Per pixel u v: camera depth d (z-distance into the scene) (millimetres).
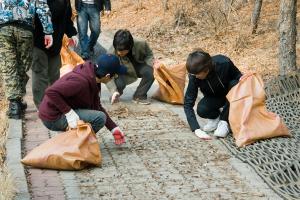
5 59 8219
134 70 9336
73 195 5867
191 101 7762
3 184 5734
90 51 13023
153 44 14406
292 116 8469
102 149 7188
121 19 18047
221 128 7547
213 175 6410
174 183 6191
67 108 6684
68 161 6395
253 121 7246
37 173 6426
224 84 7633
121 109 8969
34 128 8039
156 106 9266
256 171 6496
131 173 6449
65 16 8602
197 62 7145
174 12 16250
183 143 7406
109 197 5844
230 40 13625
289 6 9750
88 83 6766
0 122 8227
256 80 7512
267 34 13820
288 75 9516
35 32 8391
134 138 7605
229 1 14961
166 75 9328
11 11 8039
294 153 6816
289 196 5867
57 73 8867
